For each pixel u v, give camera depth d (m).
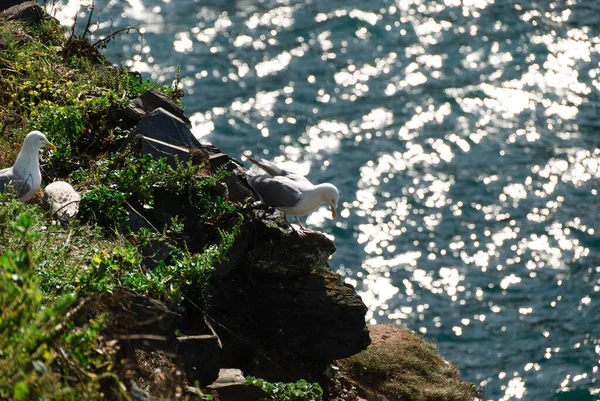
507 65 42.22
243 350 10.01
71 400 5.20
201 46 42.19
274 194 9.67
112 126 10.97
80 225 8.96
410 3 47.41
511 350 26.03
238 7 46.00
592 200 33.34
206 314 9.34
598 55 43.03
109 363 6.00
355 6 47.03
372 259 29.42
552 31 44.97
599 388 24.69
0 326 5.23
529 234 31.12
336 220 31.09
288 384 8.98
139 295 7.34
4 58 12.28
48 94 11.61
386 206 32.09
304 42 43.56
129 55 40.66
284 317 10.20
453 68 41.88
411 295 27.98
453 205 32.47
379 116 37.88
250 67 40.88
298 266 10.23
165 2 45.38
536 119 37.97
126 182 9.56
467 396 11.96
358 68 41.53
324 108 38.12
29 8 14.01
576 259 30.16
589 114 38.47
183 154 10.27
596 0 48.00
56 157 10.25
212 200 10.16
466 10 46.94
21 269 5.57
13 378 5.05
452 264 29.31
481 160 35.22
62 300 5.80
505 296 28.14
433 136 36.44
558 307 27.75
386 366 11.60
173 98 12.69
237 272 10.13
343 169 34.19
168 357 7.31
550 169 34.66
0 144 10.42
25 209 8.38
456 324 26.95
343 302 10.32
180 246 9.45
